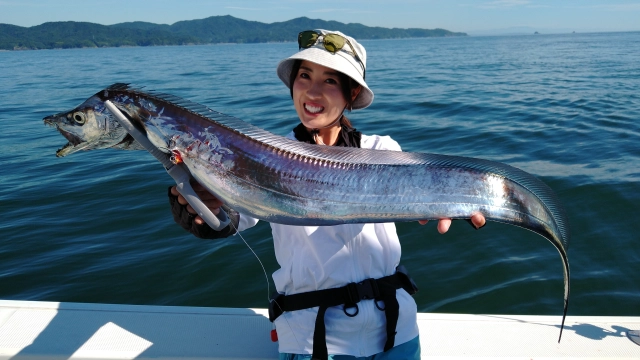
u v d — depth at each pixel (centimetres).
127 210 595
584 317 279
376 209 187
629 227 518
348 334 200
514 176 196
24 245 520
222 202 189
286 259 210
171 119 180
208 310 276
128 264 475
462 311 398
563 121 1025
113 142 183
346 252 201
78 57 6594
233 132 184
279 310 210
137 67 3506
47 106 1405
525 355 244
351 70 205
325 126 215
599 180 635
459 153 806
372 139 229
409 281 214
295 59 215
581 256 469
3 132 1050
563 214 201
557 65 2973
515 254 471
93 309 274
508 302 407
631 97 1399
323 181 186
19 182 711
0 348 239
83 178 715
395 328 200
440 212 188
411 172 189
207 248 496
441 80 2030
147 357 236
